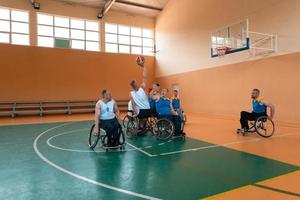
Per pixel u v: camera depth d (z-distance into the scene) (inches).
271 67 342.6
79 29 555.8
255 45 363.9
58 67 531.5
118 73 592.1
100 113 200.2
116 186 124.7
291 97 318.7
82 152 193.9
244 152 187.5
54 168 154.7
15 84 493.7
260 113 248.8
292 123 315.0
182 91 527.2
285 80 325.4
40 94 514.6
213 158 173.0
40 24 518.9
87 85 559.2
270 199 107.9
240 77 389.7
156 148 203.6
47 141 238.7
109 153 189.9
